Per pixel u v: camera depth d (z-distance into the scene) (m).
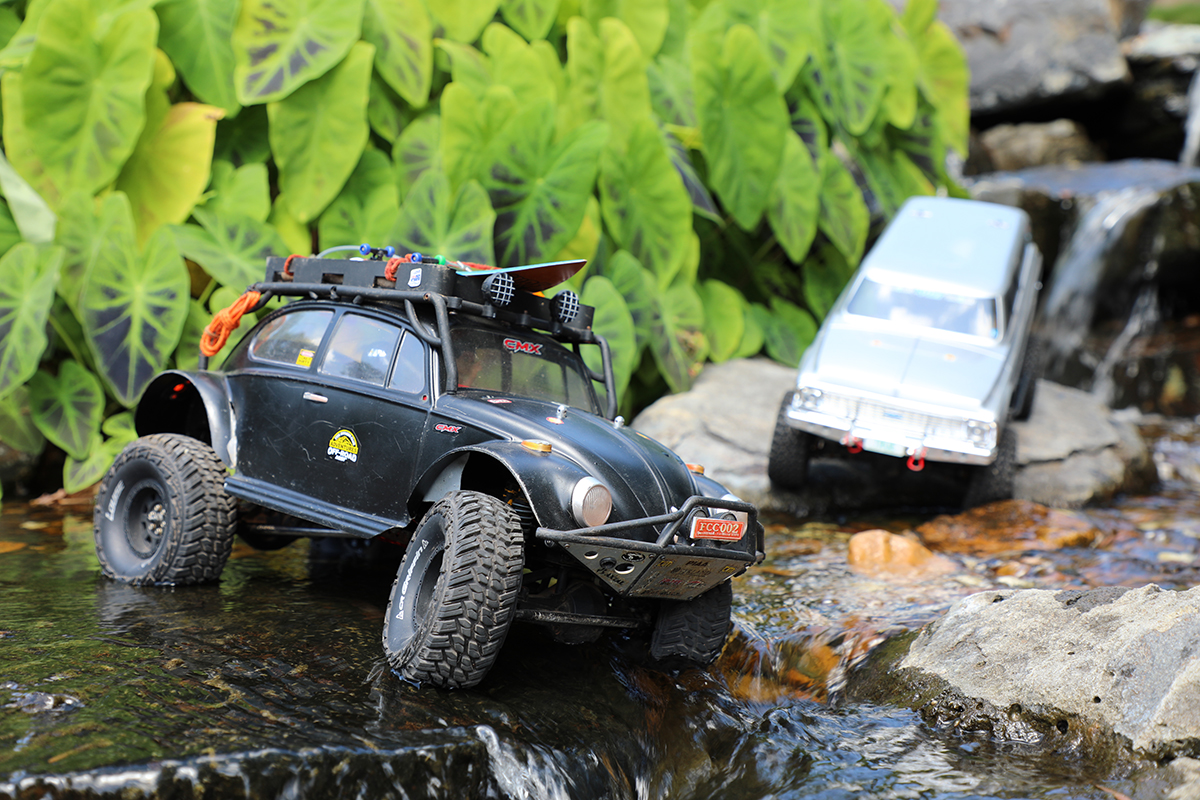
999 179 16.39
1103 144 19.48
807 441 7.61
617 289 8.70
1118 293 13.98
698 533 3.74
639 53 9.23
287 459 4.54
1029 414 9.07
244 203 8.01
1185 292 14.05
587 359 7.94
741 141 9.50
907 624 4.84
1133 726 3.46
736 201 9.51
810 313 11.66
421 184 7.79
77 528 6.27
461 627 3.35
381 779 2.90
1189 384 12.89
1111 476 8.38
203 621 4.17
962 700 3.96
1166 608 3.78
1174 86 18.34
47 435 7.38
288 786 2.77
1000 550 6.48
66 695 3.17
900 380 7.39
